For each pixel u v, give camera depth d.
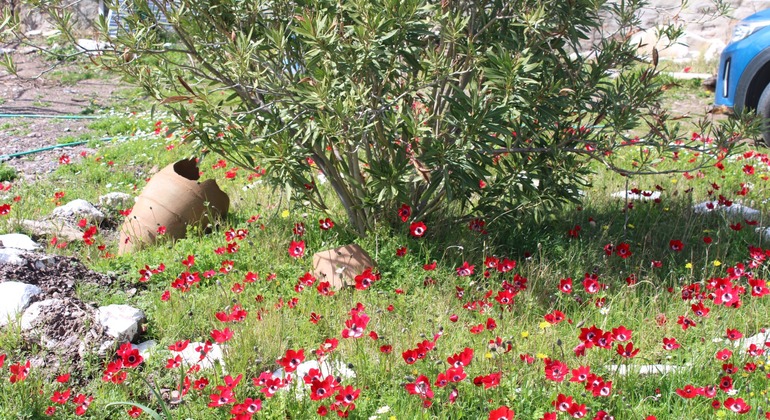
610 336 3.96
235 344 4.46
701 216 6.74
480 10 5.51
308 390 3.95
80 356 4.39
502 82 5.03
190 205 6.36
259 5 5.36
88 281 5.37
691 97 12.88
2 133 11.76
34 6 5.21
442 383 3.63
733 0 15.16
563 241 6.25
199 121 5.68
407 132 5.43
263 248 5.93
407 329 4.55
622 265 5.81
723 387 3.79
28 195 8.08
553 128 5.89
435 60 5.09
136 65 5.66
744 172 7.98
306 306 4.95
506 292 4.65
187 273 4.99
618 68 6.15
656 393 3.98
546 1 5.30
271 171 5.62
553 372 3.70
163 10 5.39
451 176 5.58
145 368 4.30
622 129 5.64
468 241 5.86
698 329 4.61
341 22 5.22
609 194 7.52
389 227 5.96
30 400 3.91
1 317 4.66
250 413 3.54
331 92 5.10
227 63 5.21
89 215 7.13
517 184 5.82
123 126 11.77
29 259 5.23
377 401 3.91
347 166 6.29
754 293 4.71
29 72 15.95
